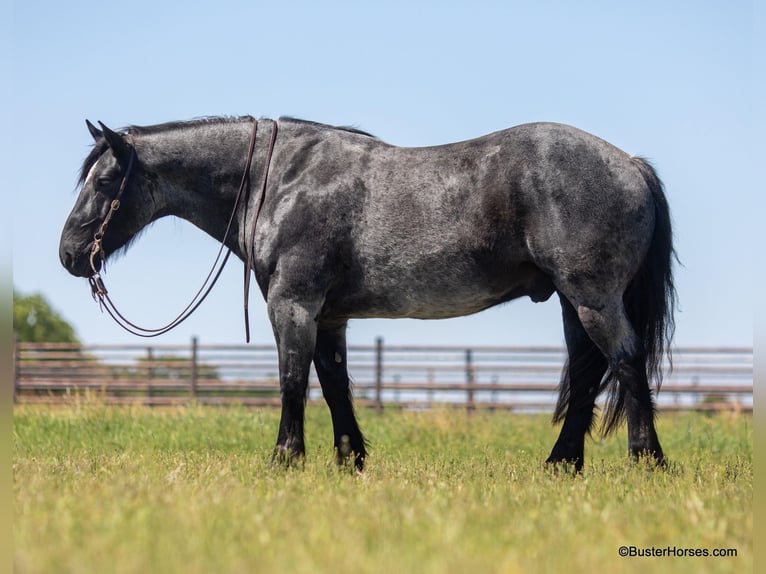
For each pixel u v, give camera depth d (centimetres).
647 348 960
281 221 997
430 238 956
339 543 575
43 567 518
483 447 1417
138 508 673
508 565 513
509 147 944
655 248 955
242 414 1912
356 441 1051
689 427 1747
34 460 1092
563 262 921
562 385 1005
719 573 527
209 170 1065
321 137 1028
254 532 606
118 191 1078
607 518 668
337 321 1047
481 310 1005
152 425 1747
